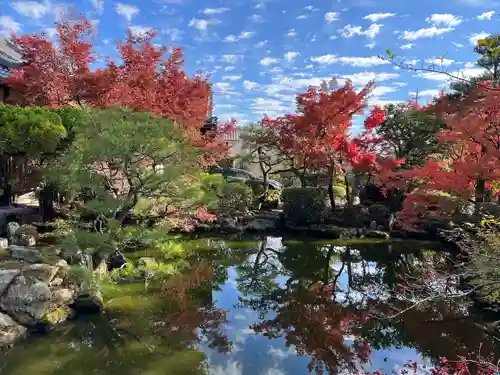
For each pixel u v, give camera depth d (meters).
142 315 5.58
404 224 10.66
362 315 5.95
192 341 5.00
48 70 9.27
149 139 5.63
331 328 5.51
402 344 5.04
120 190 7.14
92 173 5.91
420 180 11.38
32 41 9.26
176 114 9.06
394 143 13.06
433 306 6.16
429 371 4.33
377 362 4.57
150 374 4.17
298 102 12.60
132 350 4.68
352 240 10.55
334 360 4.60
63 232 6.92
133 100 8.59
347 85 11.78
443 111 7.79
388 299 6.62
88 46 9.43
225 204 11.47
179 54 9.85
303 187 12.73
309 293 6.94
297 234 11.12
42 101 9.31
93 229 7.08
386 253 9.49
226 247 9.58
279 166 19.22
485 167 7.10
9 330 4.54
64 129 6.97
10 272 4.98
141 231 6.66
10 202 8.65
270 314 5.99
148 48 9.56
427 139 12.39
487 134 7.08
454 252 9.20
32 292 4.82
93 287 5.73
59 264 5.53
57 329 4.92
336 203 13.59
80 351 4.56
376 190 13.92
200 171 8.97
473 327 5.48
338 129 12.09
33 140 6.84
